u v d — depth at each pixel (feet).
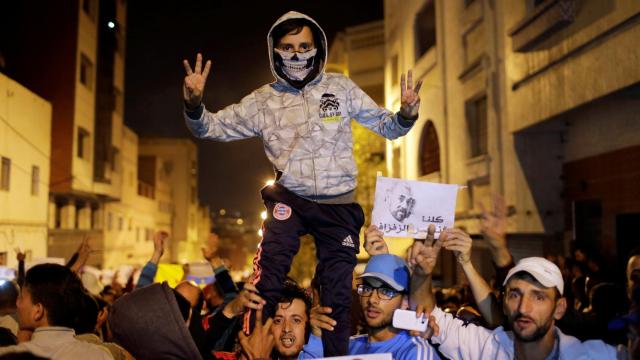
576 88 33.01
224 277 20.18
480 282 14.12
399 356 12.87
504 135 43.62
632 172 33.12
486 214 14.80
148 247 132.36
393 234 13.52
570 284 25.36
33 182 65.67
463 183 53.67
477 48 49.75
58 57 73.26
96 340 12.61
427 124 66.64
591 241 38.88
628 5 27.63
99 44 82.23
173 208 163.02
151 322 11.33
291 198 12.35
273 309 11.99
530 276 11.84
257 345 11.59
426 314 12.44
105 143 83.76
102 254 94.12
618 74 28.73
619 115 34.73
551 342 11.97
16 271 25.08
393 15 80.74
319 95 12.59
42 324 12.03
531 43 37.81
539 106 37.78
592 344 11.86
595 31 30.68
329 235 12.28
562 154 42.16
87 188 77.77
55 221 76.23
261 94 12.87
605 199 35.99
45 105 68.13
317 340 14.33
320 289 12.53
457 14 54.44
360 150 81.30
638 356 11.06
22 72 72.84
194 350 11.45
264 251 12.12
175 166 167.12
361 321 19.21
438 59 60.13
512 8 41.93
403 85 12.44
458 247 13.57
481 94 49.16
